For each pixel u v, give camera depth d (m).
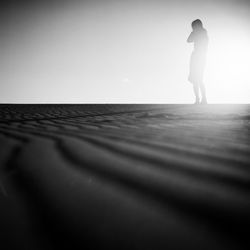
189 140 1.72
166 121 3.32
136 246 0.59
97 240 0.64
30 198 0.93
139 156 1.33
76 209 0.81
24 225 0.74
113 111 5.93
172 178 0.99
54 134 2.25
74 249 0.61
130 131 2.29
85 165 1.25
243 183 0.89
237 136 1.90
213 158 1.22
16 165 1.32
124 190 0.92
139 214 0.74
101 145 1.65
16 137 2.20
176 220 0.69
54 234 0.69
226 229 0.63
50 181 1.07
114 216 0.74
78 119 3.88
